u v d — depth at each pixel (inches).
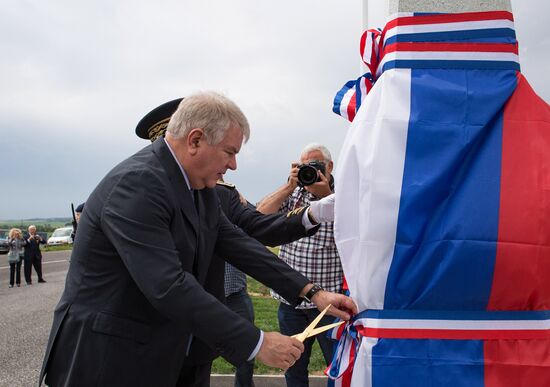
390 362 70.1
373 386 69.9
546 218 68.9
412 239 70.6
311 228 98.2
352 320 77.8
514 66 74.7
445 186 71.1
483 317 70.6
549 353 69.6
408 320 71.0
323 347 124.5
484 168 71.3
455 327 70.6
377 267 71.3
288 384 132.0
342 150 77.7
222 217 92.5
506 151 71.6
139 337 70.7
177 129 72.0
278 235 100.8
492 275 69.1
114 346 69.2
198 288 66.6
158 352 72.2
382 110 73.5
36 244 566.6
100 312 69.9
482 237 69.2
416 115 72.6
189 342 84.4
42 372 72.7
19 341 262.8
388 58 76.2
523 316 70.6
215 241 83.6
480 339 70.2
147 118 99.5
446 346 70.2
